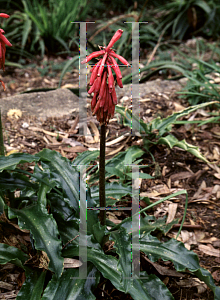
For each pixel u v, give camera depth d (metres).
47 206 2.29
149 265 2.32
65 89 4.48
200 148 3.57
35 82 5.26
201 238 2.61
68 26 6.23
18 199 2.35
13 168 2.07
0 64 1.78
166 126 3.30
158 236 2.56
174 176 3.21
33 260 2.05
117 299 2.09
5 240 2.24
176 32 6.77
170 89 4.58
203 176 3.23
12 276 2.20
